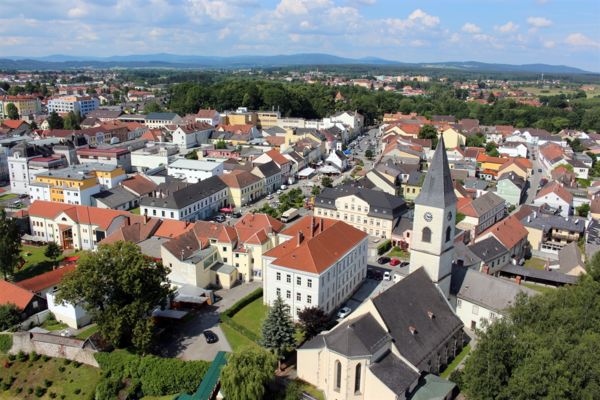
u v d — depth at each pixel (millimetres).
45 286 102562
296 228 115625
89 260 84250
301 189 198125
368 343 67688
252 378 67125
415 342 73562
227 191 173625
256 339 88375
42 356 86375
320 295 94938
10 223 114062
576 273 113812
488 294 90250
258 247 113500
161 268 90938
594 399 58750
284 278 97125
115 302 84812
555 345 61438
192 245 113438
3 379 83312
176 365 77000
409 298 78062
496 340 63406
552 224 140375
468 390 64562
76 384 80312
